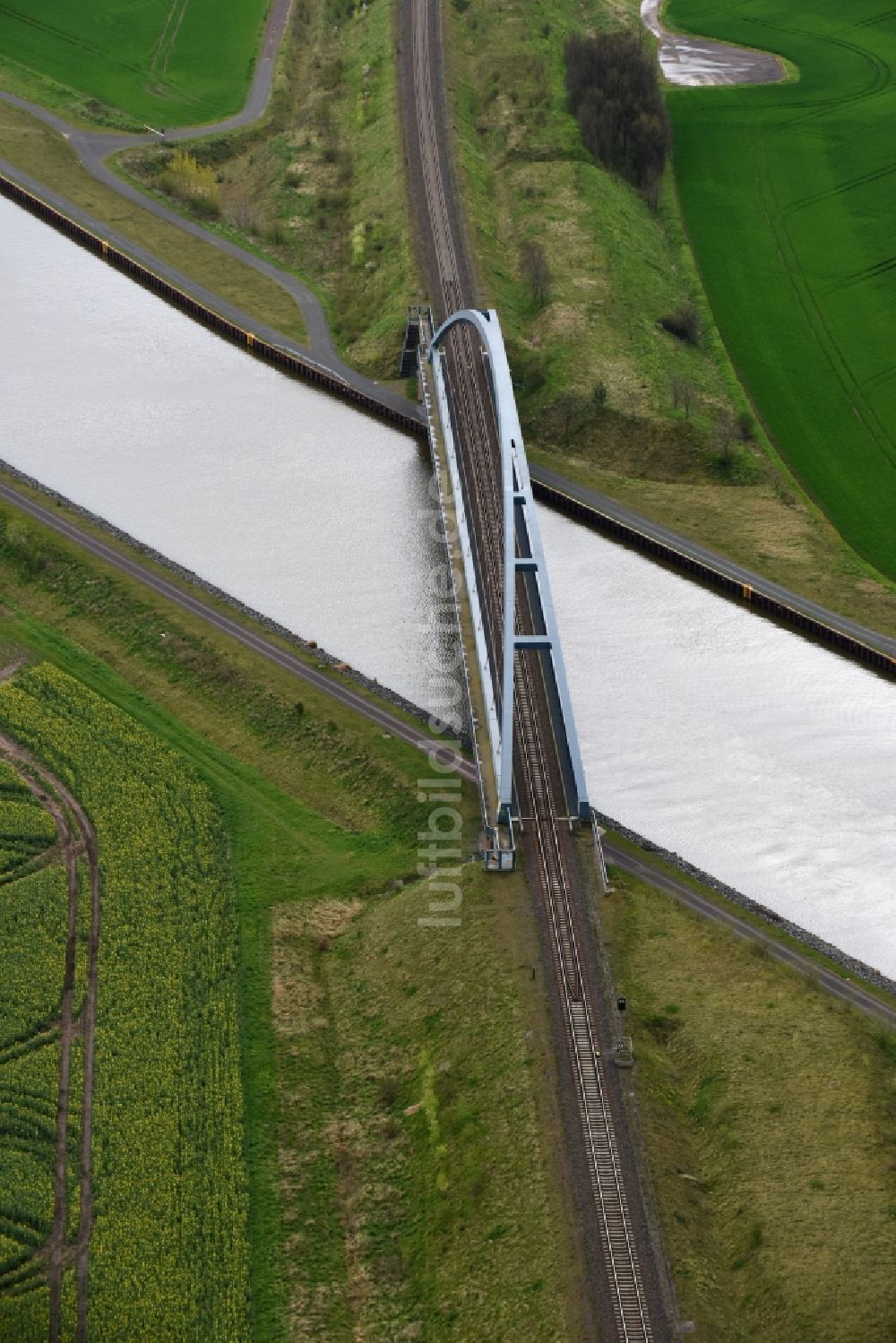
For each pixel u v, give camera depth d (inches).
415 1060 5310.0
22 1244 4847.4
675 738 6653.5
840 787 6422.2
